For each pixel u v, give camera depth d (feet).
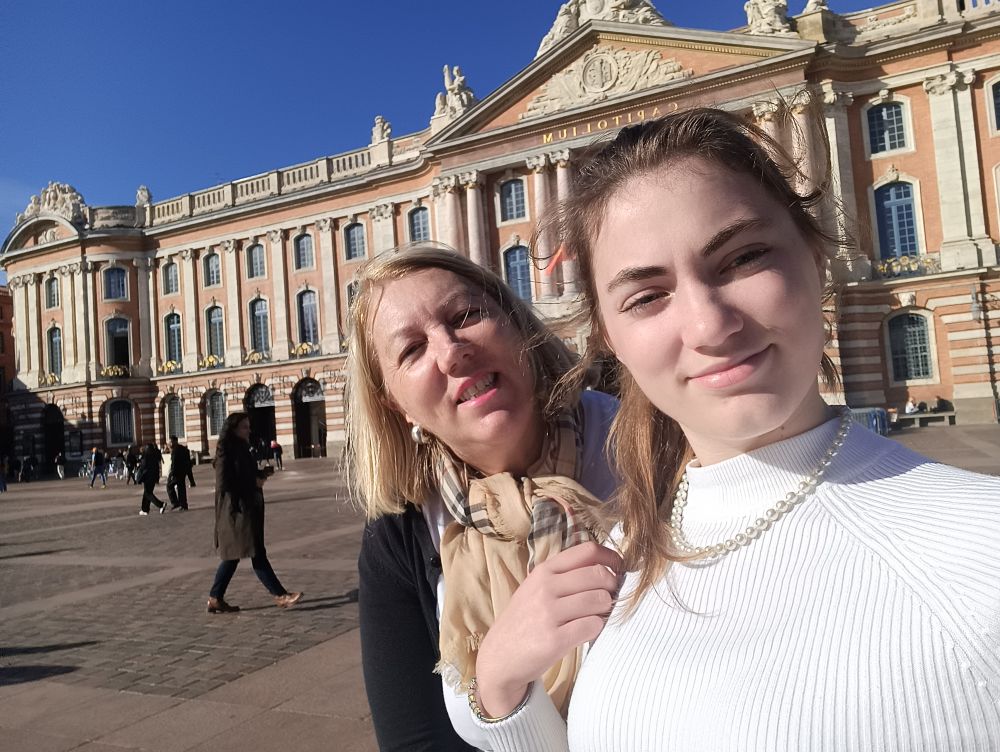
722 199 3.86
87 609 28.30
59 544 47.57
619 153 4.31
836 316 4.66
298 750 14.43
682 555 4.35
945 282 94.89
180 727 15.96
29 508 76.95
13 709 17.84
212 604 26.00
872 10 100.42
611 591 4.57
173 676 19.48
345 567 33.19
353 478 6.65
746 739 3.41
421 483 6.32
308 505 60.54
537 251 5.44
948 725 3.09
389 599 6.18
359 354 6.48
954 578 3.29
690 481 4.63
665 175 4.00
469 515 5.78
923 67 96.27
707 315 3.70
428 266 6.43
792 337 3.77
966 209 94.79
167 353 146.00
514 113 112.88
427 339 6.01
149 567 36.78
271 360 135.54
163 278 147.23
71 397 146.20
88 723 16.58
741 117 4.43
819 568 3.75
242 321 139.54
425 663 6.03
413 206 125.49
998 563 3.21
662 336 3.93
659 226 3.92
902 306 96.48
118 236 145.07
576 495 5.64
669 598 4.33
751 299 3.74
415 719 5.95
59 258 149.07
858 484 3.96
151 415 146.20
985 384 92.63
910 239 97.55
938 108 95.61
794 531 3.96
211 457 139.03
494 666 4.65
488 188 116.47
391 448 6.36
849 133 98.78
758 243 3.85
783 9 100.94
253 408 140.77
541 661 4.49
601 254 4.31
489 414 5.92
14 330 167.53
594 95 106.83
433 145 116.06
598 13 111.04
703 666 3.80
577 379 6.21
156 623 25.27
